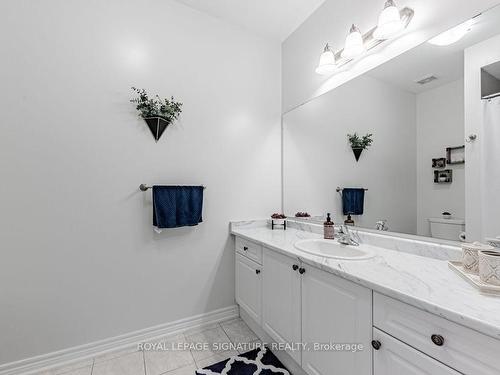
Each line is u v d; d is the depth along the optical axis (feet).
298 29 7.09
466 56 3.69
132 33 5.57
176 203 5.72
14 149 4.55
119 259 5.45
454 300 2.49
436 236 4.10
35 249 4.72
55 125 4.85
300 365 4.35
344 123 5.71
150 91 5.74
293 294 4.51
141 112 5.62
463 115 3.74
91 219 5.18
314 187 6.54
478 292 2.68
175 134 6.04
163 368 4.88
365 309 3.19
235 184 6.88
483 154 3.52
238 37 6.97
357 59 5.40
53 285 4.87
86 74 5.11
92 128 5.17
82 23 5.08
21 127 4.59
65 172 4.94
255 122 7.22
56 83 4.85
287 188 7.44
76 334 5.06
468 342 2.23
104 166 5.29
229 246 6.81
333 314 3.67
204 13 6.46
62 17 4.91
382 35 4.63
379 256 4.16
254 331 6.15
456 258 3.71
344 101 5.70
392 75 4.69
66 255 4.97
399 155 4.61
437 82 4.03
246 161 7.06
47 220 4.81
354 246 4.89
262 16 6.64
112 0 5.38
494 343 2.06
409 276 3.20
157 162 5.83
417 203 4.35
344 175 5.73
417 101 4.32
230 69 6.82
